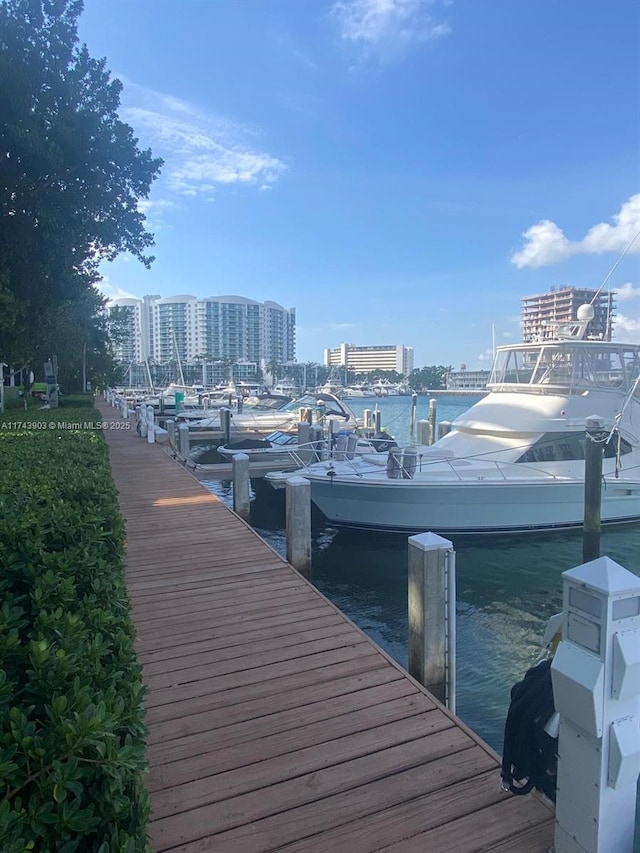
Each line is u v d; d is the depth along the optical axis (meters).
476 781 2.87
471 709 5.68
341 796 2.75
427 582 4.14
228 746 3.14
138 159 14.92
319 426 18.33
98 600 2.60
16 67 12.13
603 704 2.00
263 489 14.41
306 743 3.18
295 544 6.94
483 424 12.04
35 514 3.07
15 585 2.56
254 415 25.11
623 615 2.00
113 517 3.68
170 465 13.74
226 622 4.84
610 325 12.74
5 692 1.51
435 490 10.27
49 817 1.23
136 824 1.43
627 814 2.11
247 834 2.51
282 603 5.27
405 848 2.44
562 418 11.23
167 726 3.33
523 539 10.98
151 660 4.16
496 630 7.67
